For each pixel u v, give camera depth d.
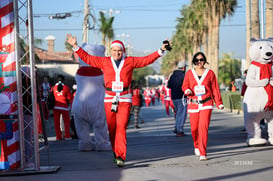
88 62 8.32
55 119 14.17
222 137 13.09
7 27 7.79
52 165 8.67
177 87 13.88
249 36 28.86
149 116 26.64
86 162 9.01
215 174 7.31
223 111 30.72
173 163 8.48
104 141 10.86
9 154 7.91
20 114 7.80
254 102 10.79
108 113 8.38
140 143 12.16
